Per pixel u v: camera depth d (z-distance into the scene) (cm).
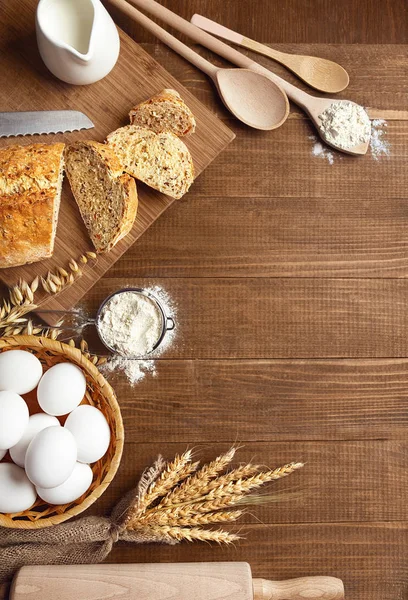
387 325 85
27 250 76
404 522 84
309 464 84
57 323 80
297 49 85
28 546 79
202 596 76
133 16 82
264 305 84
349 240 84
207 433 83
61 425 79
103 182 77
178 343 83
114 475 78
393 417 84
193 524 80
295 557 83
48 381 74
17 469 75
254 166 84
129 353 80
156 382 83
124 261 83
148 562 83
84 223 80
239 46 84
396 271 85
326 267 84
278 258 84
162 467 83
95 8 72
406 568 84
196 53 83
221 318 84
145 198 80
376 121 85
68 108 80
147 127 80
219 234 84
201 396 83
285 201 84
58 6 77
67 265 80
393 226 85
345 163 84
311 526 84
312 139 84
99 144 77
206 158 81
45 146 76
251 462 83
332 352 84
